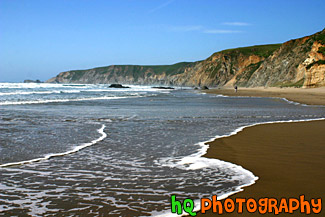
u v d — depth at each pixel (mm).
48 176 5453
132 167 6047
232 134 9961
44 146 7996
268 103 26984
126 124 12398
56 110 18328
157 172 5707
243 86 129250
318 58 65688
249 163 6305
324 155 6949
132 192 4668
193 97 39844
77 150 7551
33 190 4750
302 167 5961
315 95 42781
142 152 7359
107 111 18094
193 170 5832
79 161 6500
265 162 6367
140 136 9594
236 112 17969
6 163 6285
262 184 4949
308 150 7500
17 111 17328
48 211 3975
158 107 21672
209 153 7230
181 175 5516
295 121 13398
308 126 11797
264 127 11523
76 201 4312
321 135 9727
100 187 4895
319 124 12398
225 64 160125
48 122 12805
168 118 14617
